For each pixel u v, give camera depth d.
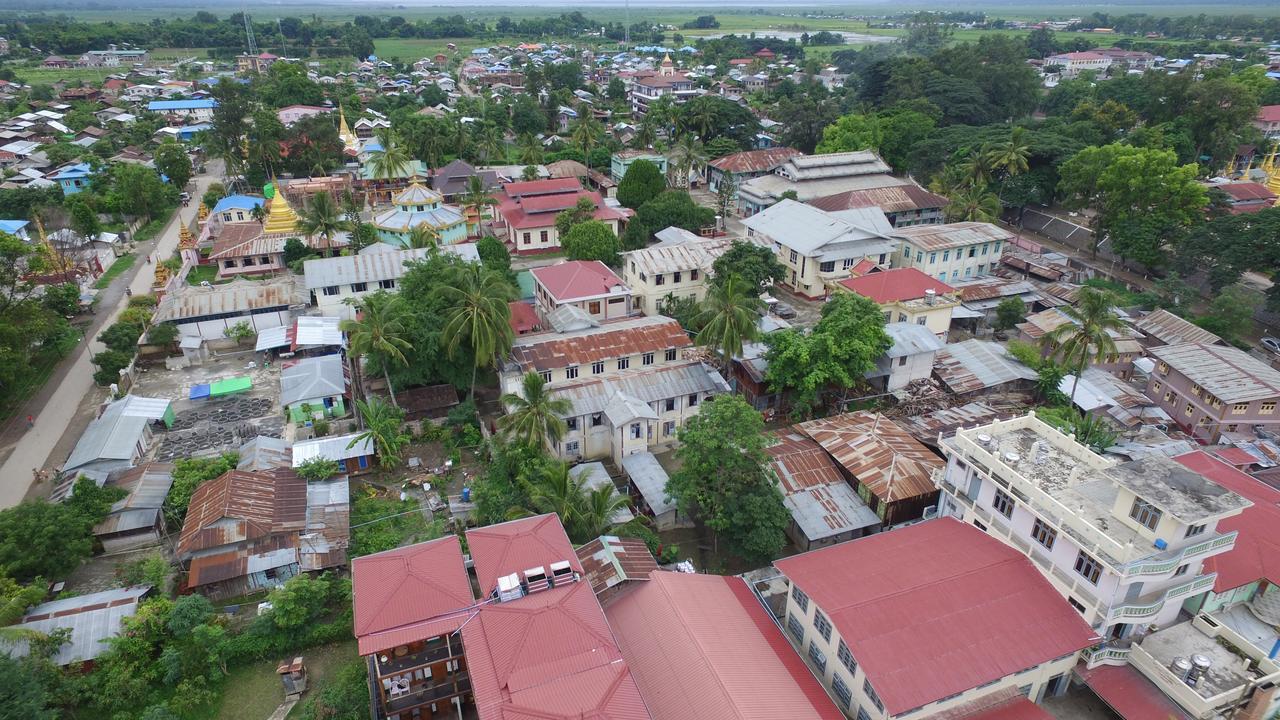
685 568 50.25
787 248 102.44
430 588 41.06
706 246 96.88
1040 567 43.97
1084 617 41.53
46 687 39.66
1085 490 45.44
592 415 63.94
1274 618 44.84
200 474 57.62
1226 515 39.19
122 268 108.31
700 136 177.38
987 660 38.22
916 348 73.50
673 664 39.19
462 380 72.12
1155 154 103.75
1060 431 50.06
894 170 157.50
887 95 180.75
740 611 44.25
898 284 87.69
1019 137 122.81
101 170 146.00
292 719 41.31
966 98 168.12
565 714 33.31
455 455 64.06
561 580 42.00
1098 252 117.19
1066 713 42.09
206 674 43.50
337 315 88.19
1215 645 42.00
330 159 160.50
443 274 75.81
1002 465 46.16
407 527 55.72
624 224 119.56
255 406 72.38
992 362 74.75
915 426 64.50
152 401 68.25
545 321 86.19
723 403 52.25
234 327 84.00
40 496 59.12
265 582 49.75
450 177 140.62
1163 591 41.59
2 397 72.50
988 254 104.38
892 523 54.94
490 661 36.69
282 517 52.72
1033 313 94.81
